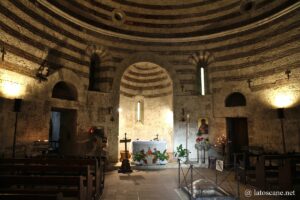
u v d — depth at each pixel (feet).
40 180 13.78
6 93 30.78
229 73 46.42
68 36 41.34
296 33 37.40
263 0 43.01
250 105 43.45
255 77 43.01
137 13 50.83
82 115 42.09
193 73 49.55
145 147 42.19
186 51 49.88
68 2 42.29
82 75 42.93
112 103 45.70
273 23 40.91
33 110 34.50
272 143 39.52
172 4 51.65
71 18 41.55
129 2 50.26
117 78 46.96
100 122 43.93
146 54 49.21
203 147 44.01
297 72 36.88
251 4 45.21
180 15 51.49
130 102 57.16
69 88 42.60
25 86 33.50
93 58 47.73
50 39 38.17
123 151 50.85
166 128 54.44
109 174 36.09
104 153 42.16
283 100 38.55
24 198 10.30
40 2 36.52
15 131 29.84
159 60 49.47
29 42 34.50
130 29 50.03
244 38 45.27
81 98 42.34
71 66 41.34
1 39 30.12
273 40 40.73
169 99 53.93
